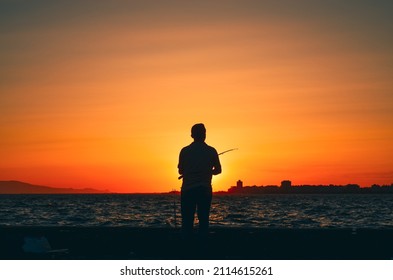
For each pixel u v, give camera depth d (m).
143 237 10.68
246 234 10.68
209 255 9.38
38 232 11.31
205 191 8.84
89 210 61.88
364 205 86.12
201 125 9.11
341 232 10.70
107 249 9.95
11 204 91.12
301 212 56.53
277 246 9.91
